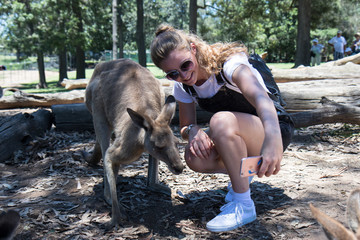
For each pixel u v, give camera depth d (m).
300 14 16.42
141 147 3.09
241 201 2.64
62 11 16.20
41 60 17.33
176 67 2.44
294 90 5.95
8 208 3.22
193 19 16.16
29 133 5.13
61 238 2.71
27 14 15.86
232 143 2.49
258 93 2.18
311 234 2.55
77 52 18.34
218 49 2.55
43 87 17.48
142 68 3.71
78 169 4.30
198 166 2.76
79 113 6.07
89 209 3.22
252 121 2.56
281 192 3.30
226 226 2.59
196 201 3.26
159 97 3.58
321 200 3.06
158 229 2.82
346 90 5.89
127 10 30.52
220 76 2.53
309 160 4.21
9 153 4.76
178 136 5.66
